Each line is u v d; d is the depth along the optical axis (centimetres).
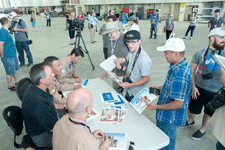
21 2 3616
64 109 193
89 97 100
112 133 144
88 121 162
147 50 656
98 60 554
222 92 150
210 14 1638
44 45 768
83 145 90
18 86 203
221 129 156
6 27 337
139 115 172
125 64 249
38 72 145
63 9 3027
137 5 2138
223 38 176
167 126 157
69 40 874
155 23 859
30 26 1470
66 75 245
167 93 151
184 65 137
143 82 191
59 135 100
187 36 914
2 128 257
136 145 134
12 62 351
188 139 231
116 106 188
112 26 243
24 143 167
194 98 211
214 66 189
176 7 1886
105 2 2267
